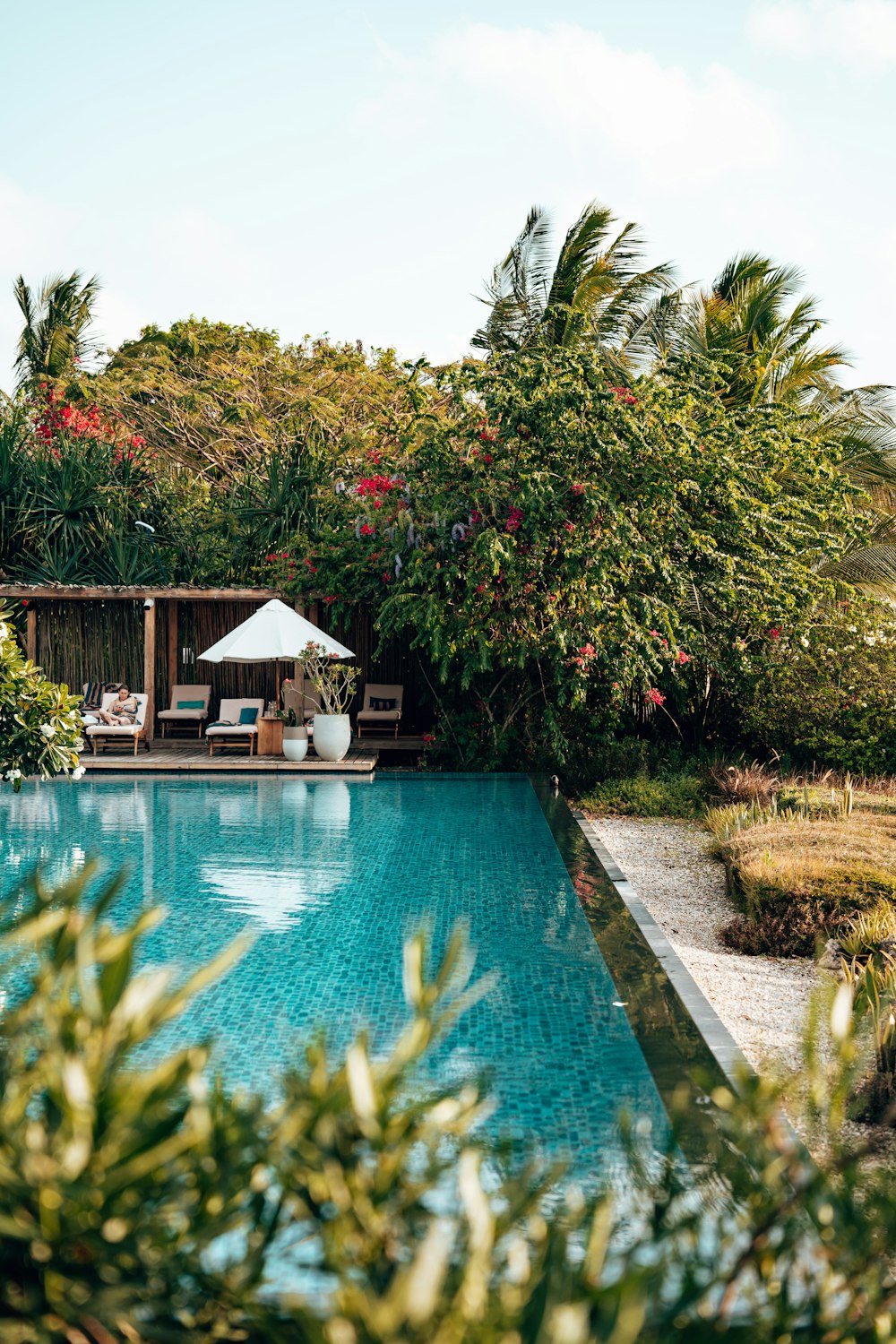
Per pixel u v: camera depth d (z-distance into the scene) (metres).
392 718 18.02
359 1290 1.88
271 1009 6.27
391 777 14.95
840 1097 2.51
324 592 16.25
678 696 15.49
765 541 14.78
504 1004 6.33
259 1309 2.12
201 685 18.61
